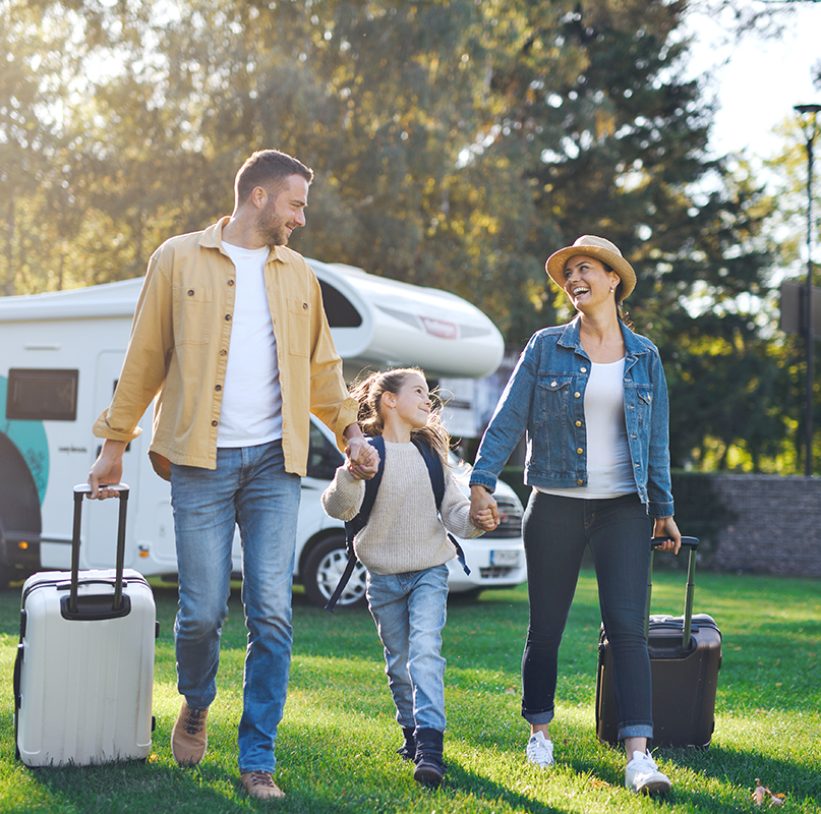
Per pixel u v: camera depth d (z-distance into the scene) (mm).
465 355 11930
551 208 31250
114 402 4227
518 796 4090
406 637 4539
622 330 4656
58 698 4223
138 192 23031
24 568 11695
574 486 4516
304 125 21688
